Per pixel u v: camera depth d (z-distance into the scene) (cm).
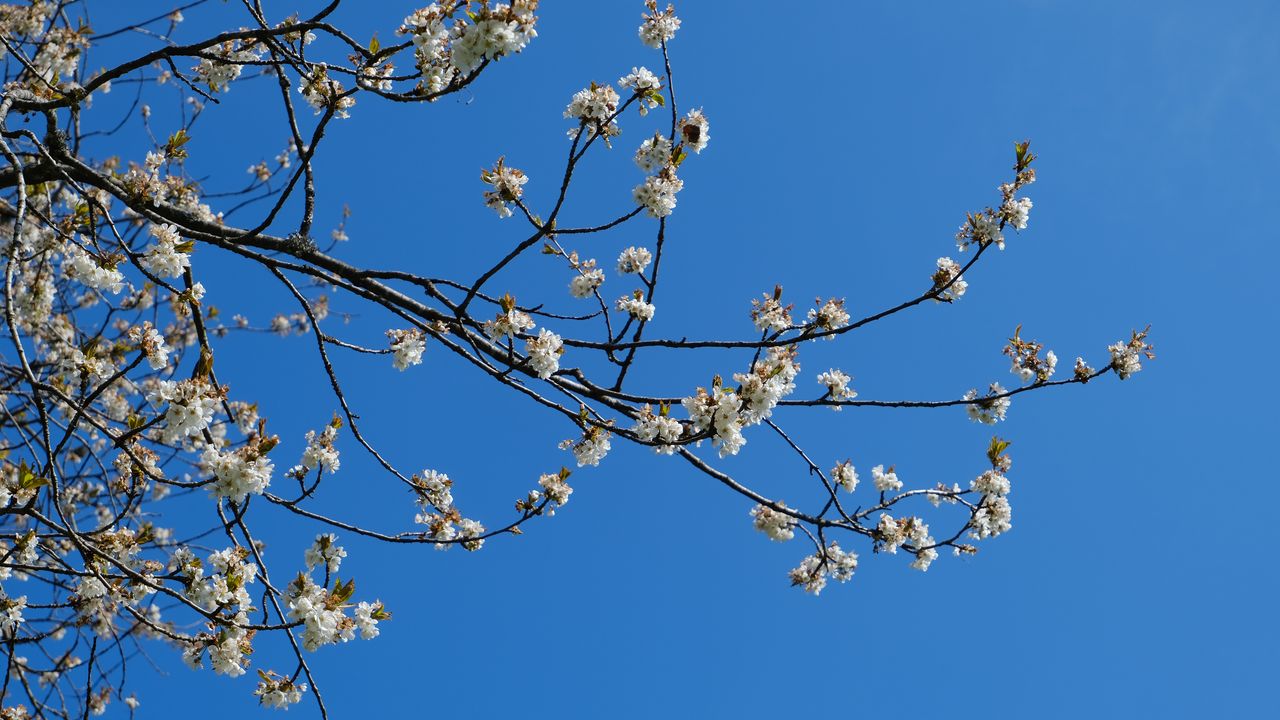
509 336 373
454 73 359
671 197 373
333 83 364
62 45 421
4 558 351
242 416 439
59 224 380
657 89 366
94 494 438
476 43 346
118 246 364
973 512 411
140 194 372
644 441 366
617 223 369
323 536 371
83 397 357
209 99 377
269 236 378
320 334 382
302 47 383
